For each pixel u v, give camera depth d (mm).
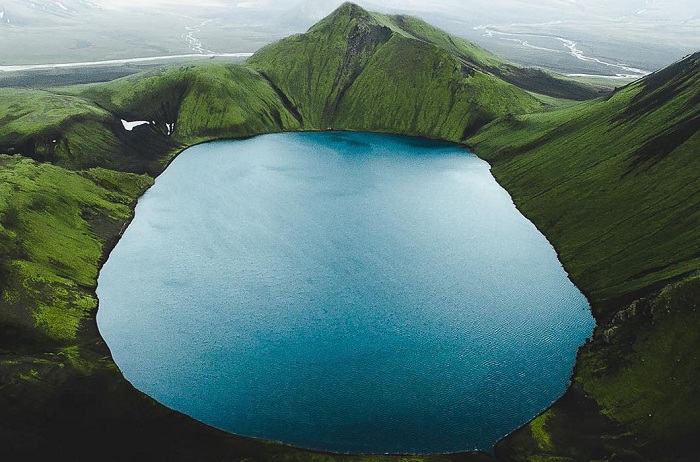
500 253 132625
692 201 119375
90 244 130250
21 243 115562
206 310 108312
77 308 105500
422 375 90625
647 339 86750
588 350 94500
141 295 113000
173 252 132125
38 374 86188
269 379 89812
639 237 119688
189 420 81250
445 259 129875
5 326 94688
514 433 79000
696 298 85438
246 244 137250
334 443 77375
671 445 72688
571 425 79438
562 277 120812
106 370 90500
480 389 87688
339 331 102500
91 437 77188
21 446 74500
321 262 128375
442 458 74625
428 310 108812
